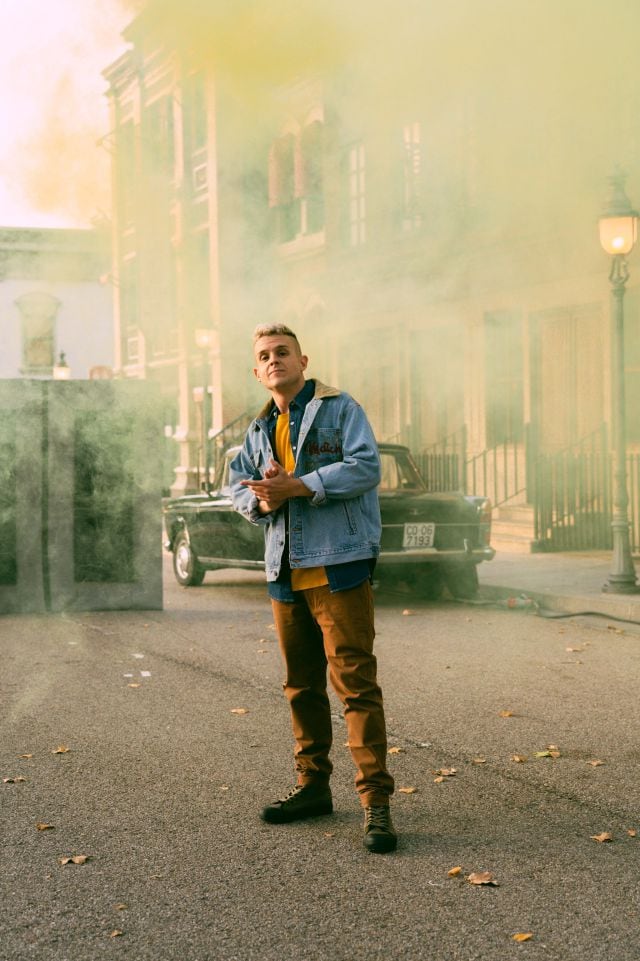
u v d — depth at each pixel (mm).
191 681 5859
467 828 3459
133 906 2871
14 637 7395
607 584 8773
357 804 3734
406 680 5820
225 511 9555
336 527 3375
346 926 2732
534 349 14180
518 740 4562
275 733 4723
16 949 2627
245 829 3479
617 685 5645
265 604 9094
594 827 3459
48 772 4145
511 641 7078
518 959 2543
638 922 2732
